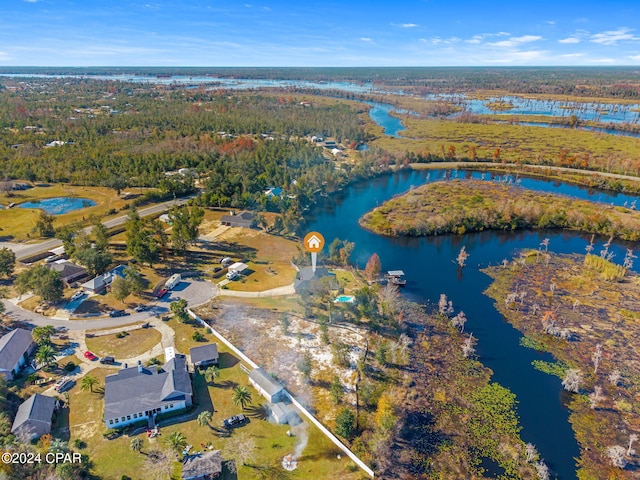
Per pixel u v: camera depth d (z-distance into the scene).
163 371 71.81
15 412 63.75
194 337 84.06
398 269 119.50
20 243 126.69
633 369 80.00
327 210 167.25
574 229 147.38
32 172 186.50
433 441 64.56
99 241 118.56
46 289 91.19
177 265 116.25
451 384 76.44
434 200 169.38
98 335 84.69
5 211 153.50
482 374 79.12
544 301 102.75
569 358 83.38
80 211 154.88
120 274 107.75
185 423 64.19
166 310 94.31
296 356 80.44
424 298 104.75
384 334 88.88
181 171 197.00
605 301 102.25
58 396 68.38
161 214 153.50
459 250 132.50
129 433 62.00
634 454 62.59
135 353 79.75
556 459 62.25
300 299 97.50
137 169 193.50
